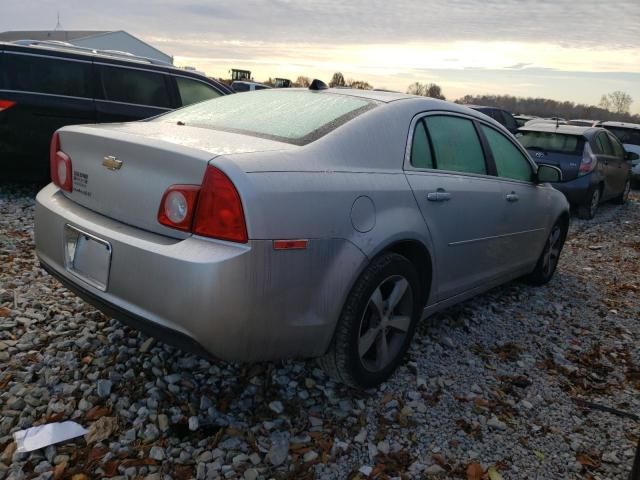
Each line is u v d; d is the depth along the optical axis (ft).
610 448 9.04
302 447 8.32
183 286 7.32
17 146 21.50
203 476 7.55
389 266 9.23
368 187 9.04
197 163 7.55
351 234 8.61
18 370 9.53
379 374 9.73
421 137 10.87
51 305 12.09
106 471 7.48
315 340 8.39
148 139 8.28
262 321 7.65
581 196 29.71
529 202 14.44
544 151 30.40
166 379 9.55
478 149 12.74
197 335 7.39
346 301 8.75
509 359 11.83
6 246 15.85
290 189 7.84
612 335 13.73
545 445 8.96
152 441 8.14
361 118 9.80
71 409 8.66
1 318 11.25
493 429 9.25
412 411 9.41
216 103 11.61
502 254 13.57
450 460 8.38
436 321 13.30
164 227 7.86
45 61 21.75
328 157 8.82
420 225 10.02
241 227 7.34
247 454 8.07
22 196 22.33
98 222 8.61
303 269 7.93
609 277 18.97
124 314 8.05
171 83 24.67
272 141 8.82
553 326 13.93
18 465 7.46
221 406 9.07
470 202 11.60
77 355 10.12
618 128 52.80
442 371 10.93
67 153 9.77
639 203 41.37
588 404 10.27
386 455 8.32
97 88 22.75
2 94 20.94
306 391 9.68
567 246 23.47
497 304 15.02
